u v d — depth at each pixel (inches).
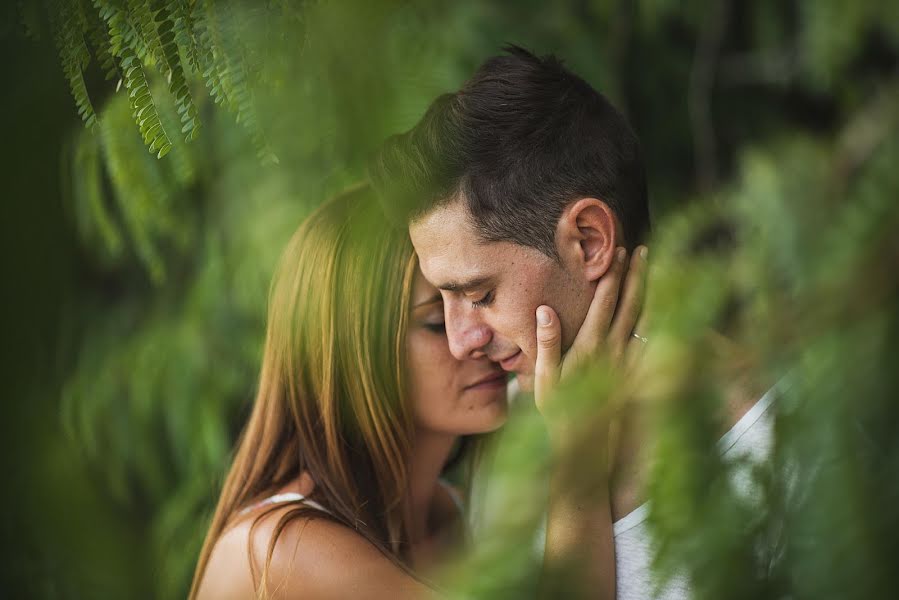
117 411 112.8
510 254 63.9
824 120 111.5
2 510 31.7
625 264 66.2
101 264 113.8
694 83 110.5
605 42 110.6
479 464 82.4
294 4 47.1
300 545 66.9
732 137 114.5
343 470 71.4
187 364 112.7
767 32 110.6
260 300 105.7
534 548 34.2
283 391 74.4
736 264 38.7
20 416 32.2
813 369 32.1
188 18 48.7
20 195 33.5
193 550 99.1
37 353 32.7
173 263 121.8
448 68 87.7
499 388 73.9
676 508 33.2
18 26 41.6
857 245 34.0
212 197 106.7
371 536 68.9
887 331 31.2
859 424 30.7
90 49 57.0
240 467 75.0
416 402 72.9
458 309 66.9
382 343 70.9
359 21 44.1
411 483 78.2
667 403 34.8
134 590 32.8
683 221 60.7
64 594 31.9
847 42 90.5
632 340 63.7
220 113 102.3
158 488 114.4
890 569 29.5
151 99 50.1
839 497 30.2
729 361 35.3
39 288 33.1
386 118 45.7
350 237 70.6
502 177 63.0
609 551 58.0
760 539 32.1
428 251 65.5
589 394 36.5
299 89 47.8
